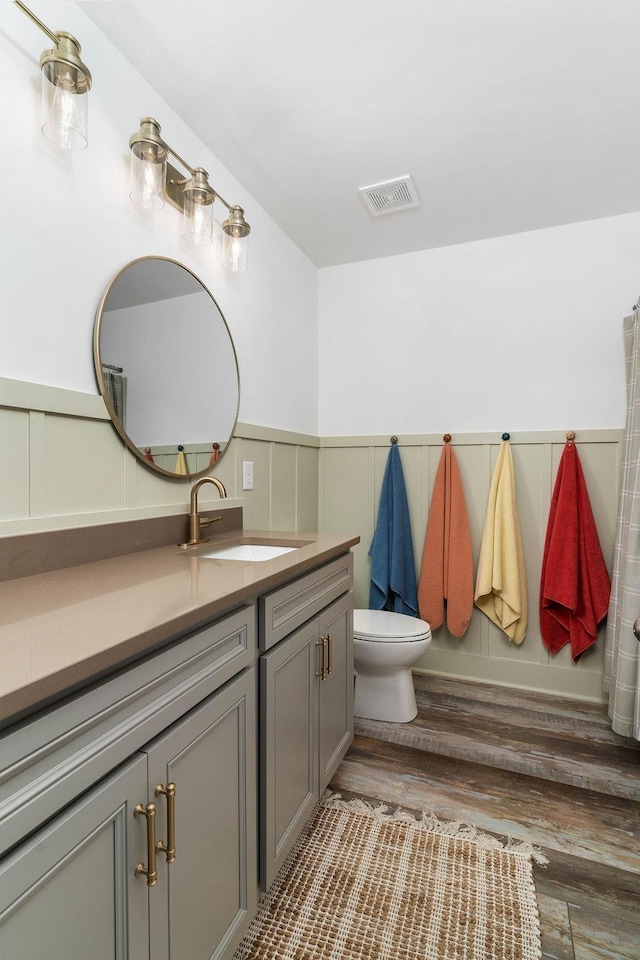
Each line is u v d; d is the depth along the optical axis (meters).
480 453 2.59
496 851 1.39
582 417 2.41
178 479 1.67
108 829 0.68
